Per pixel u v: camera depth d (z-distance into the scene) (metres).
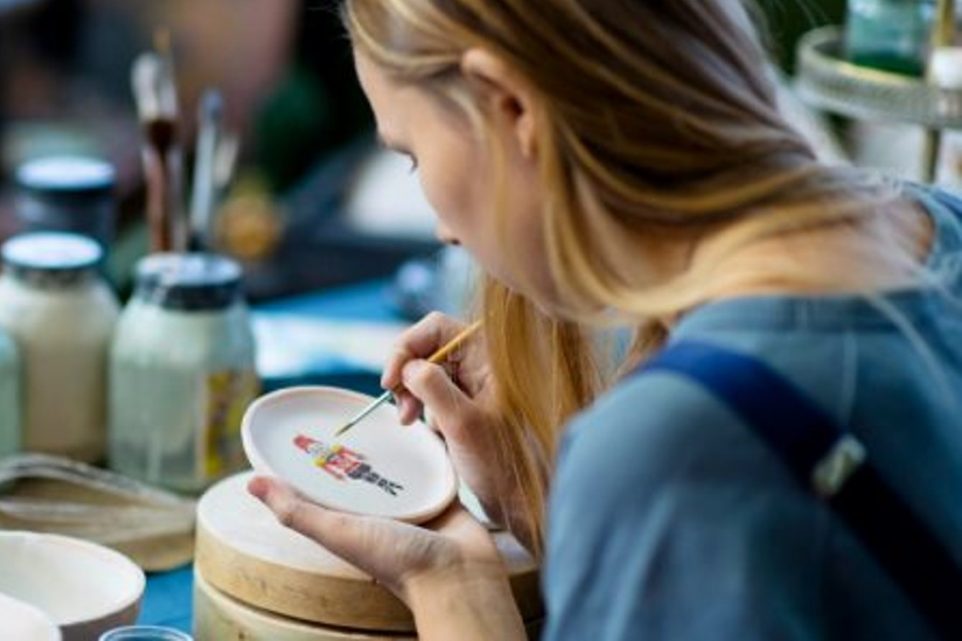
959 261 1.22
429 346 1.61
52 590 1.53
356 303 2.65
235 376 1.94
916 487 1.08
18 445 1.94
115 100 3.45
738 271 1.12
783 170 1.16
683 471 1.05
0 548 1.54
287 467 1.50
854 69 1.96
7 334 1.92
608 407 1.09
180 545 1.80
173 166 2.04
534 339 1.50
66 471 1.93
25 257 1.97
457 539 1.45
